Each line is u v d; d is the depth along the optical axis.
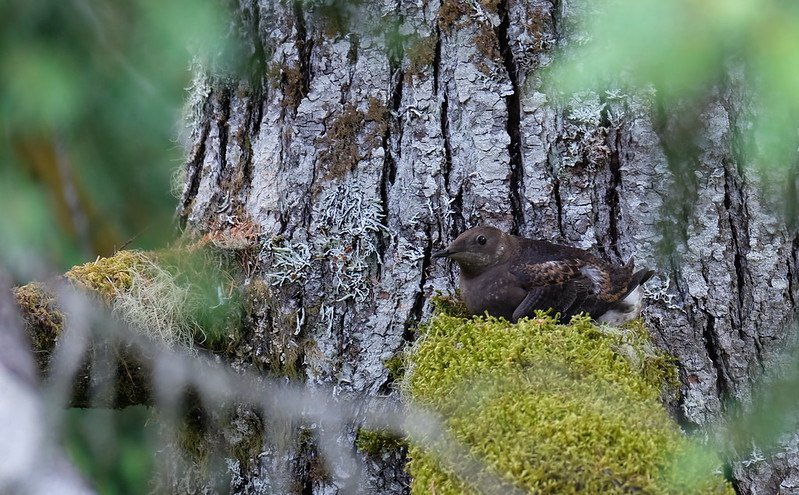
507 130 6.90
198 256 7.23
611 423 5.12
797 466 6.77
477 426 5.34
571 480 4.85
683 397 6.89
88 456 8.45
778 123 6.55
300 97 7.02
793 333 6.87
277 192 7.06
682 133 6.73
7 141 8.99
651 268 6.89
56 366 6.57
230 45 7.18
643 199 6.86
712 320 6.89
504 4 6.87
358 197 6.92
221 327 7.17
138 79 9.02
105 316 6.81
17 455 2.85
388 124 6.92
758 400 6.85
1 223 8.66
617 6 5.06
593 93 6.83
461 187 6.92
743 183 6.82
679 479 4.82
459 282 7.08
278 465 7.07
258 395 7.05
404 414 6.23
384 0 6.85
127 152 9.30
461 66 6.86
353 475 6.86
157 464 7.69
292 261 6.99
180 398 7.22
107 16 8.77
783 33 4.80
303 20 6.99
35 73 8.49
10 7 8.60
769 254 6.83
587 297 6.74
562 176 6.91
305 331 6.98
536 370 5.72
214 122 7.42
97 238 9.38
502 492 4.91
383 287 6.91
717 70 6.50
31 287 6.66
